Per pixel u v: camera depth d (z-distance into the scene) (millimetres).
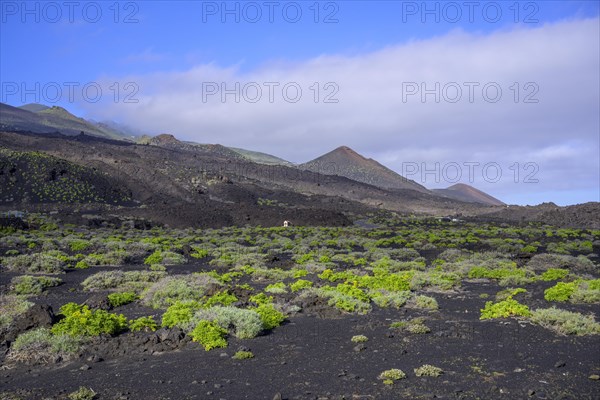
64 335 14023
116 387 10938
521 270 28875
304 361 12539
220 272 31828
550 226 90375
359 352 13258
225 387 10773
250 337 14859
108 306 19562
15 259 32500
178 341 14164
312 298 19672
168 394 10438
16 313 17547
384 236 67188
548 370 11414
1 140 145000
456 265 33312
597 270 32438
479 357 12508
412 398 9922
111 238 54062
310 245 52000
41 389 10945
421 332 15047
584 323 14914
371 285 23781
